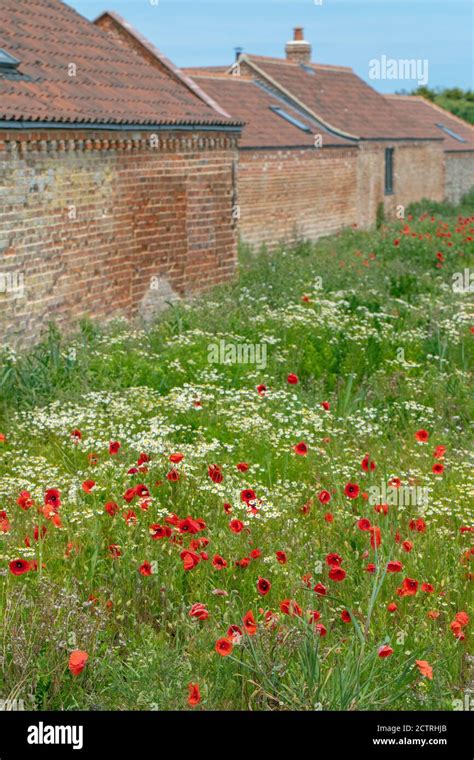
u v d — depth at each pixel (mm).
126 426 8867
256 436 8805
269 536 6715
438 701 4934
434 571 6297
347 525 6977
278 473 8133
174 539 6367
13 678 4922
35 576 6004
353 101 34625
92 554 6340
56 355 10805
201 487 7309
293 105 30125
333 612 5801
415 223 27938
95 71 15367
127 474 7297
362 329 12320
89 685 5016
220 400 9672
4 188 11047
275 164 24781
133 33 18062
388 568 5621
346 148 29266
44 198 11984
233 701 4906
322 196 27828
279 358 11531
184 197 16109
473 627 5691
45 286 12102
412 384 10836
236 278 18000
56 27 16188
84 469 8102
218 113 17250
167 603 5797
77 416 8953
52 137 12086
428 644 5434
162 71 17844
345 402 9922
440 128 43781
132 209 14508
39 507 7020
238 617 5551
